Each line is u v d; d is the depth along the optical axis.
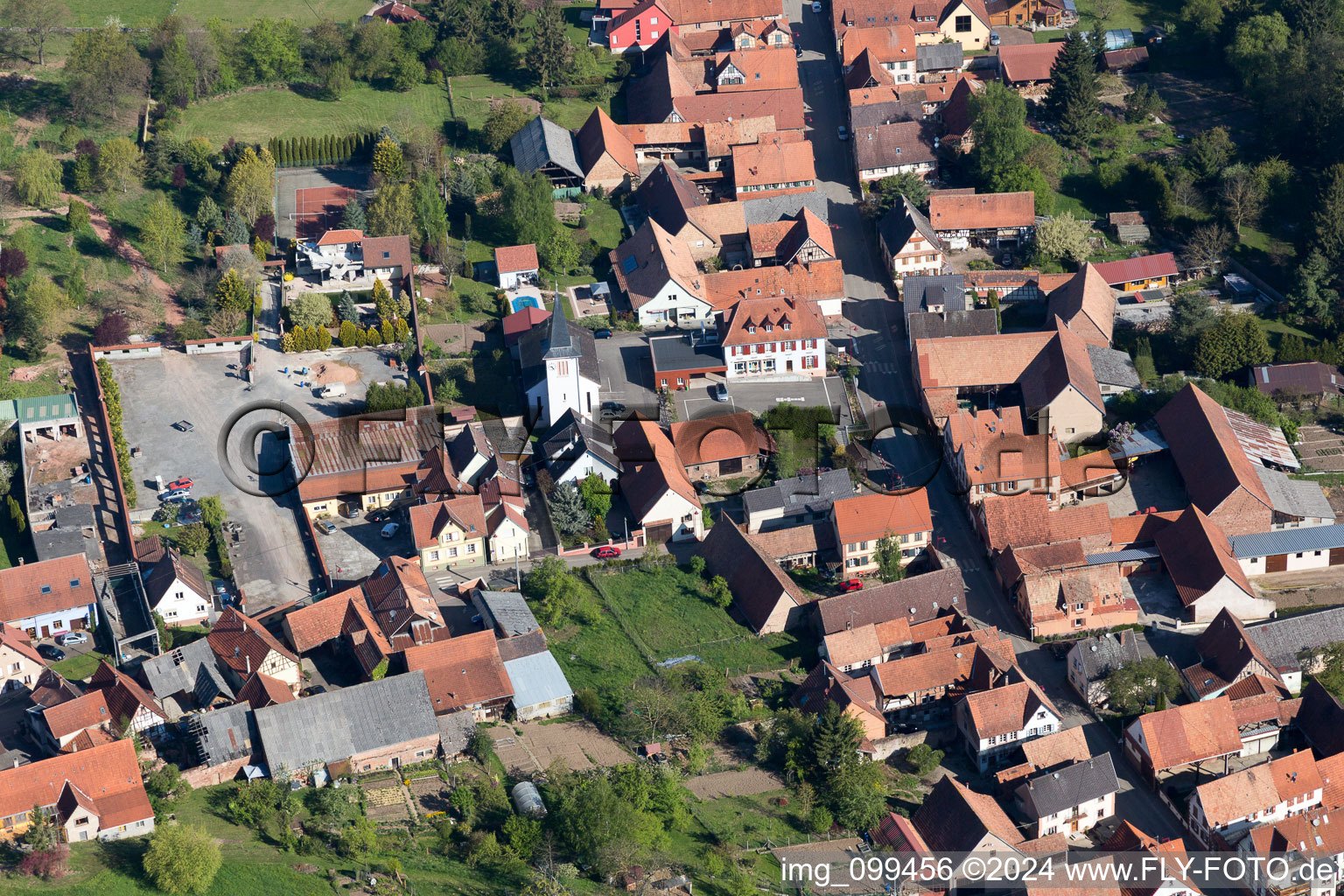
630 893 190.88
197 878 186.38
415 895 188.62
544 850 195.75
